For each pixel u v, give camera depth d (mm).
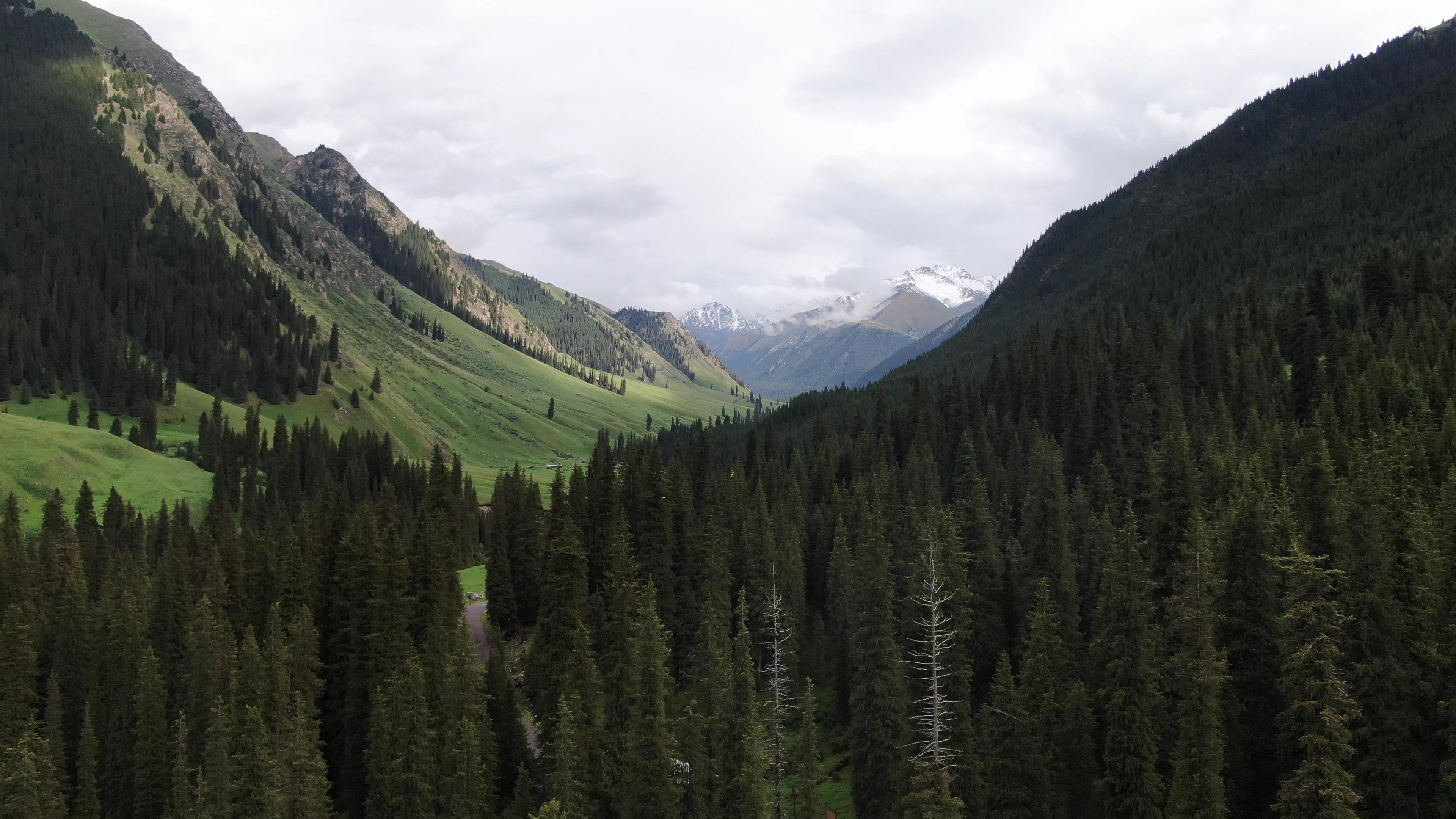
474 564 141125
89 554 111562
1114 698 45562
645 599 65938
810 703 53812
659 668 52594
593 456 96625
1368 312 135625
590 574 84250
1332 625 37031
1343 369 108125
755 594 80562
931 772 43688
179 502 141000
